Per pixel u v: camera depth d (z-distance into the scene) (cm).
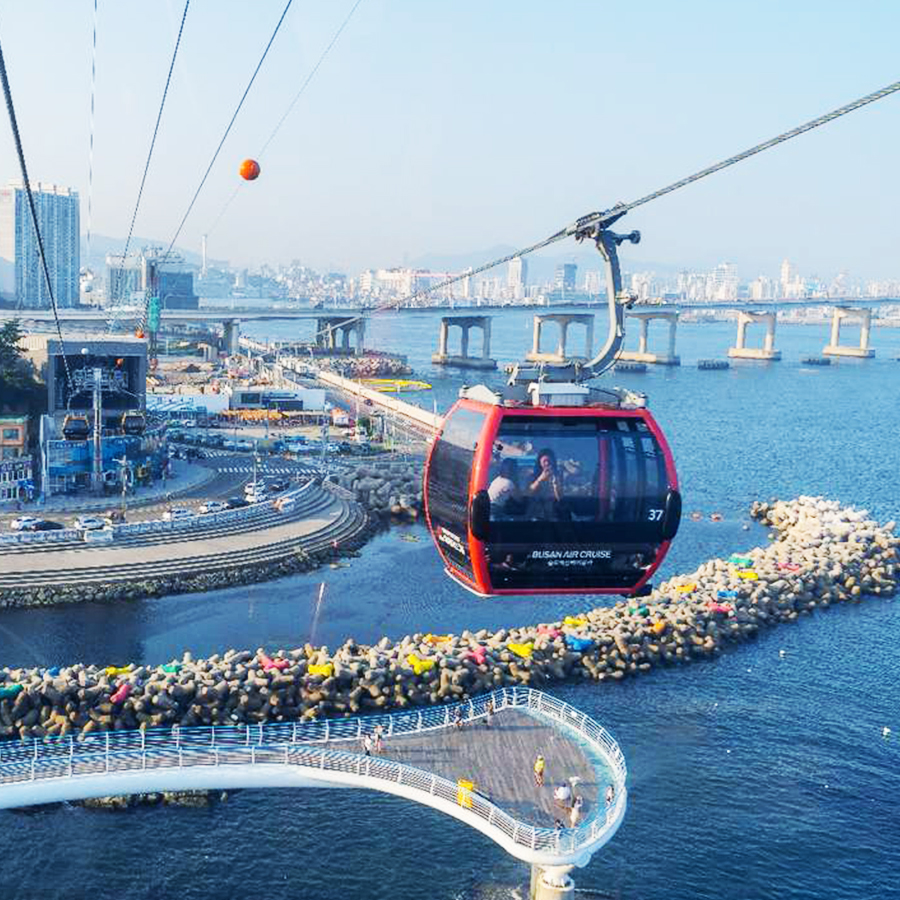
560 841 5203
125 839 6081
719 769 7112
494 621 10044
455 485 3359
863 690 8550
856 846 6284
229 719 7500
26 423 13075
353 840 6169
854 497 17388
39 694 7312
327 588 10906
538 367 3441
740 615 9825
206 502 13212
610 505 3275
